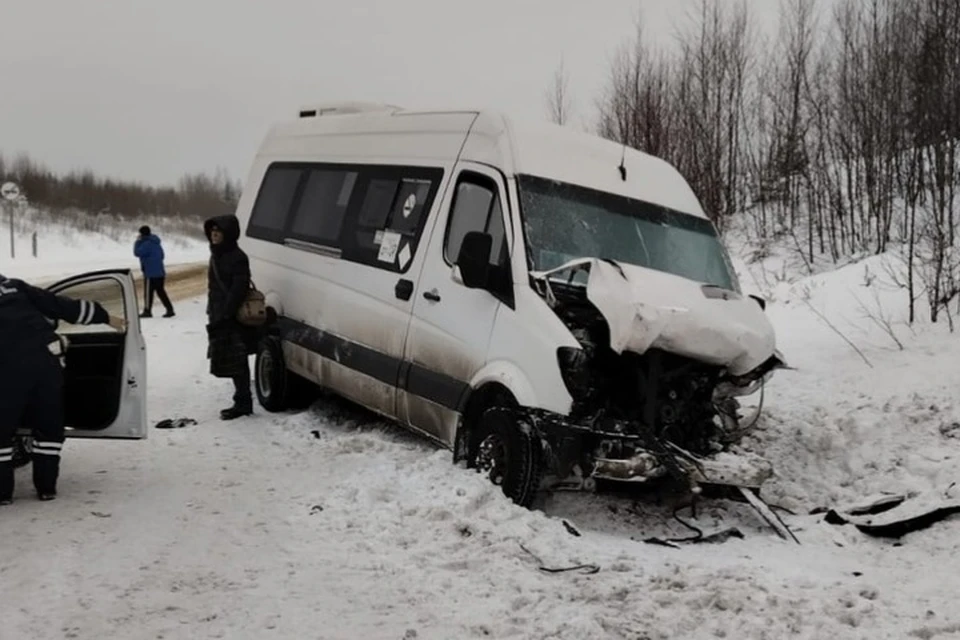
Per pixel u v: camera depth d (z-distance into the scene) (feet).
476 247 19.65
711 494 19.76
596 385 18.48
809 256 54.65
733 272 23.09
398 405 22.98
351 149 27.32
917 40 53.93
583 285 19.98
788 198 64.75
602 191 22.03
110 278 20.79
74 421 21.11
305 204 28.81
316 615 13.30
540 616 13.34
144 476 20.97
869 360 28.37
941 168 41.75
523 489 18.30
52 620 12.82
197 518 17.85
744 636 12.92
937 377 25.58
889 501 19.88
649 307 17.72
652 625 13.11
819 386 26.99
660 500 20.07
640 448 17.85
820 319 34.81
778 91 71.10
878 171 53.67
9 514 17.78
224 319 27.32
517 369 19.01
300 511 18.45
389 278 23.56
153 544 16.26
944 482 20.45
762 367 20.16
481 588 14.49
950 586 15.48
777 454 22.74
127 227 187.01
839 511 19.74
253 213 31.81
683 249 22.25
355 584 14.56
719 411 20.68
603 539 17.78
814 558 17.33
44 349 18.42
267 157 32.19
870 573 16.43
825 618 13.50
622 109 76.43
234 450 23.75
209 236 27.30
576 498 19.92
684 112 73.61
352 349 24.70
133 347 20.57
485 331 20.03
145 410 20.75
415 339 22.22
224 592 14.11
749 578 15.23
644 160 24.25
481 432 19.75
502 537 16.66
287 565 15.37
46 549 15.78
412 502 18.45
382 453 22.89
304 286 27.48
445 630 12.85
